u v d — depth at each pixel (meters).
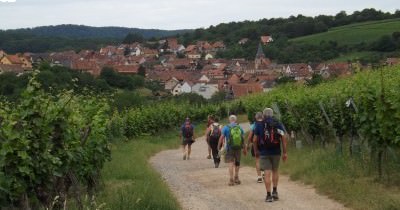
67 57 140.38
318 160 15.64
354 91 16.23
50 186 9.01
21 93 8.86
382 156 13.73
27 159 8.31
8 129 8.14
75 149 10.48
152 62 184.38
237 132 15.23
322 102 19.98
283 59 143.75
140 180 14.52
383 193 10.95
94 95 14.72
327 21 159.75
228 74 143.25
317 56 128.50
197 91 120.62
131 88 88.94
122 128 31.72
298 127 23.31
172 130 45.00
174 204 11.41
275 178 12.34
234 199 12.77
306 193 12.70
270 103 29.14
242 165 20.20
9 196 8.13
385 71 20.42
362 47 118.25
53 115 9.13
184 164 22.56
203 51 194.75
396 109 12.30
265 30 185.12
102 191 12.49
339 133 17.61
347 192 11.59
